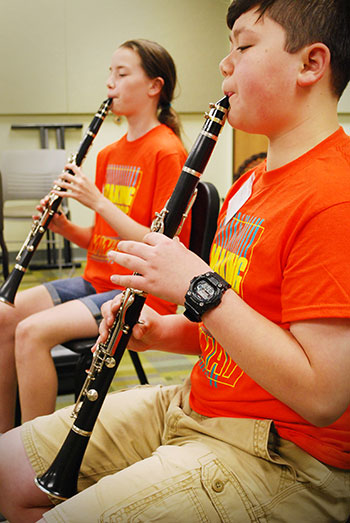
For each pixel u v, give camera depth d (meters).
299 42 0.78
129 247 0.82
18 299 1.77
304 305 0.74
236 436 0.86
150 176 1.79
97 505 0.79
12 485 1.00
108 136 5.16
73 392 2.06
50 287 1.84
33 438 1.02
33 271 4.67
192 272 0.80
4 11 4.79
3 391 1.70
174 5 5.01
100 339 0.96
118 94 1.82
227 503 0.79
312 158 0.83
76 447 0.92
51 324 1.58
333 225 0.74
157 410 1.06
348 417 0.85
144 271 0.81
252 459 0.84
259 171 0.98
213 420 0.91
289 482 0.83
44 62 4.94
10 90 4.93
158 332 1.05
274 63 0.79
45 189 4.50
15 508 1.01
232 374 0.91
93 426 0.93
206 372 0.96
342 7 0.79
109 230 1.86
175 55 5.07
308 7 0.78
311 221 0.76
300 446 0.84
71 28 4.92
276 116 0.83
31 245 1.70
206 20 5.07
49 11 4.86
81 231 1.97
